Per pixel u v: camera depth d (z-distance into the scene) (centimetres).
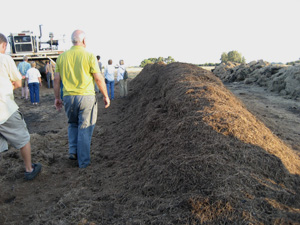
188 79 583
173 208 236
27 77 993
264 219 206
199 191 245
